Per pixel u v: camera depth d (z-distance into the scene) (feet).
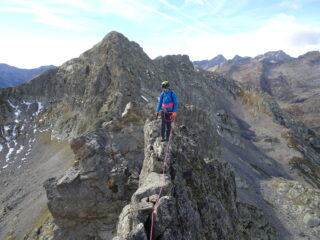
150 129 67.10
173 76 407.03
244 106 557.74
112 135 98.07
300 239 204.95
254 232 157.69
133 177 87.86
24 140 302.25
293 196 261.65
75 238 85.97
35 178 221.25
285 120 529.45
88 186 87.15
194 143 73.72
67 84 339.16
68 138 271.69
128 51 322.55
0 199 204.33
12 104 351.67
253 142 444.55
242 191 255.09
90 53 347.56
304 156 419.74
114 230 83.35
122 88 255.09
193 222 45.85
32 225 148.05
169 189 42.80
